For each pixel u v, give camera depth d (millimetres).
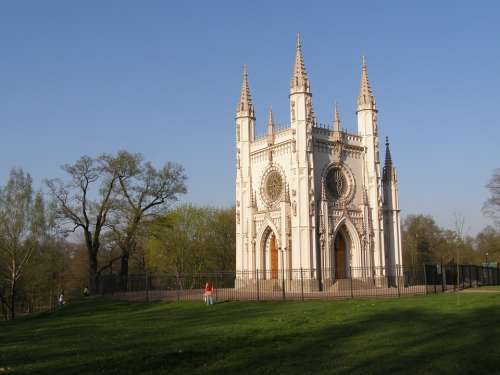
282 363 21859
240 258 81688
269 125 80062
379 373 19875
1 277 98938
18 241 91312
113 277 74875
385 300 47750
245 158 83438
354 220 77438
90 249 83938
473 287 67000
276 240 76812
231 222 138250
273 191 78500
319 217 73375
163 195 88500
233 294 63469
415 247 144000
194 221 131000
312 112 75188
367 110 82375
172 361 22766
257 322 36375
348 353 23656
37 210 92312
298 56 75438
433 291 59812
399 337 27500
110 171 85375
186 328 34969
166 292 72125
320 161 75875
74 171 83312
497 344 24625
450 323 31609
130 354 24750
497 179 102312
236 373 20375
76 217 83312
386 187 85562
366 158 81375
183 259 126375
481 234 136625
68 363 23094
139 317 44906
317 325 33375
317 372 20203
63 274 134250
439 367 20594
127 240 86438
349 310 40656
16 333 37906
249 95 85625
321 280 71750
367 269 75938
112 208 84438
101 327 38344
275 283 72125
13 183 91688
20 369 21969
